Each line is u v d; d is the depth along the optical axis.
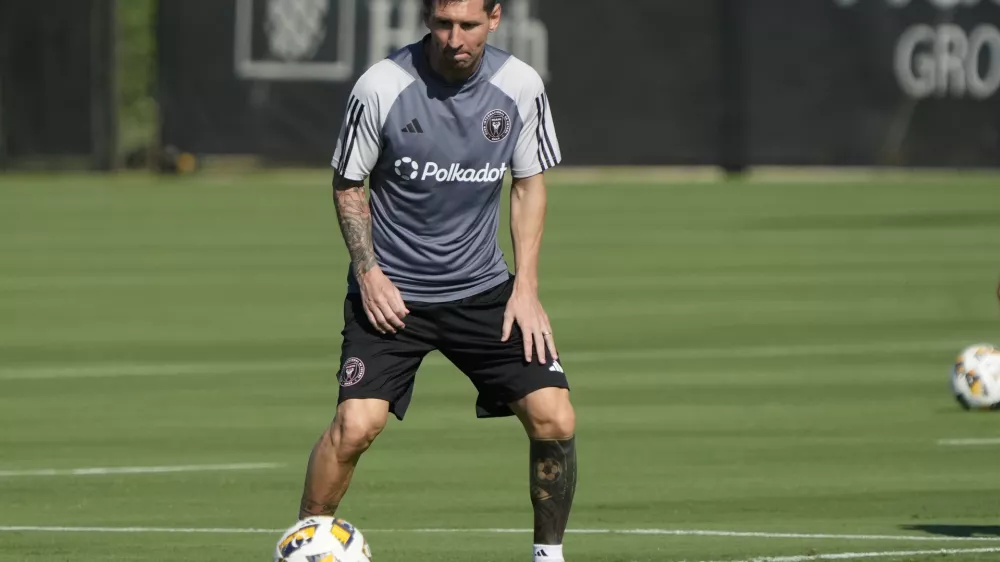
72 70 101.50
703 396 39.34
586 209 92.31
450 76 20.66
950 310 55.03
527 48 100.88
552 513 21.66
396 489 29.20
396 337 21.31
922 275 64.31
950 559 23.52
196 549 24.48
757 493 28.80
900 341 48.41
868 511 27.30
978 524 26.20
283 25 99.38
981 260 69.19
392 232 21.33
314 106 99.75
